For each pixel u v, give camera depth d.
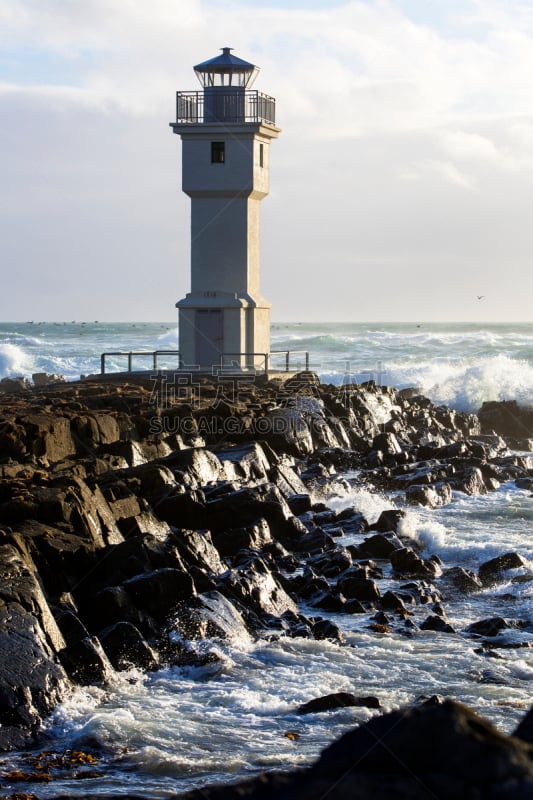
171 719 9.20
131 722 8.94
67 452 18.48
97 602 11.33
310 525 18.19
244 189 33.66
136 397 25.22
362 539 17.66
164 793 7.25
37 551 11.87
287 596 13.37
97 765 8.07
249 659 11.04
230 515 16.47
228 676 10.50
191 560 13.77
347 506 20.38
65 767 8.00
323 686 10.20
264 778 3.06
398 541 16.70
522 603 14.26
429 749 2.91
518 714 9.23
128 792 7.30
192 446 21.55
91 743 8.52
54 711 9.10
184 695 9.95
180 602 11.58
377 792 2.80
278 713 9.48
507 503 22.00
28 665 9.32
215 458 19.28
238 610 12.23
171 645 11.02
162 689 10.12
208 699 9.81
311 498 19.38
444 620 12.84
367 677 10.54
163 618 11.38
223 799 3.07
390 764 2.92
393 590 14.43
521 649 11.77
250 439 23.45
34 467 15.72
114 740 8.59
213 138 33.66
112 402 24.55
